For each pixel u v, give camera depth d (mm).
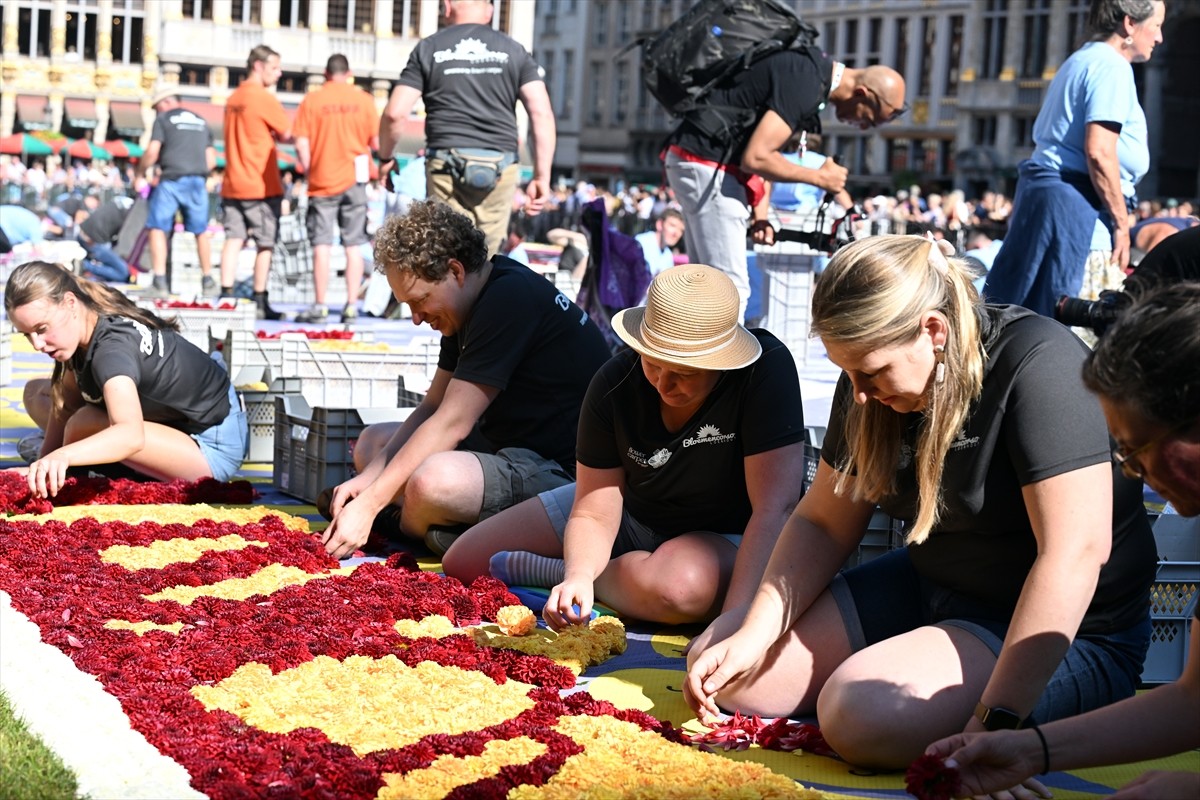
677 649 4137
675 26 7465
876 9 55281
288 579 4609
